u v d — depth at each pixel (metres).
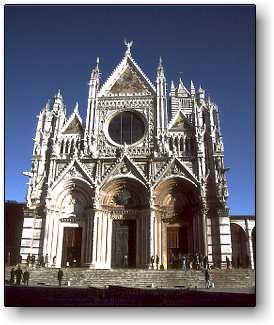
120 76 58.97
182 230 50.78
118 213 51.91
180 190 52.09
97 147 54.69
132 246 50.81
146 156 53.50
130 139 55.22
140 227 50.75
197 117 54.31
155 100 56.53
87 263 48.62
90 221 50.78
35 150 54.97
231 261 46.53
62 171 53.44
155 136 54.38
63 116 57.31
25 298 25.42
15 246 51.22
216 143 52.56
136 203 52.16
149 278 40.91
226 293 28.39
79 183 52.91
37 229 50.75
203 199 49.50
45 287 34.19
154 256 48.22
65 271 42.50
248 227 61.19
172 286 39.06
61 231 51.81
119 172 52.78
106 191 52.53
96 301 25.11
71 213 52.53
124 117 56.59
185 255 48.62
